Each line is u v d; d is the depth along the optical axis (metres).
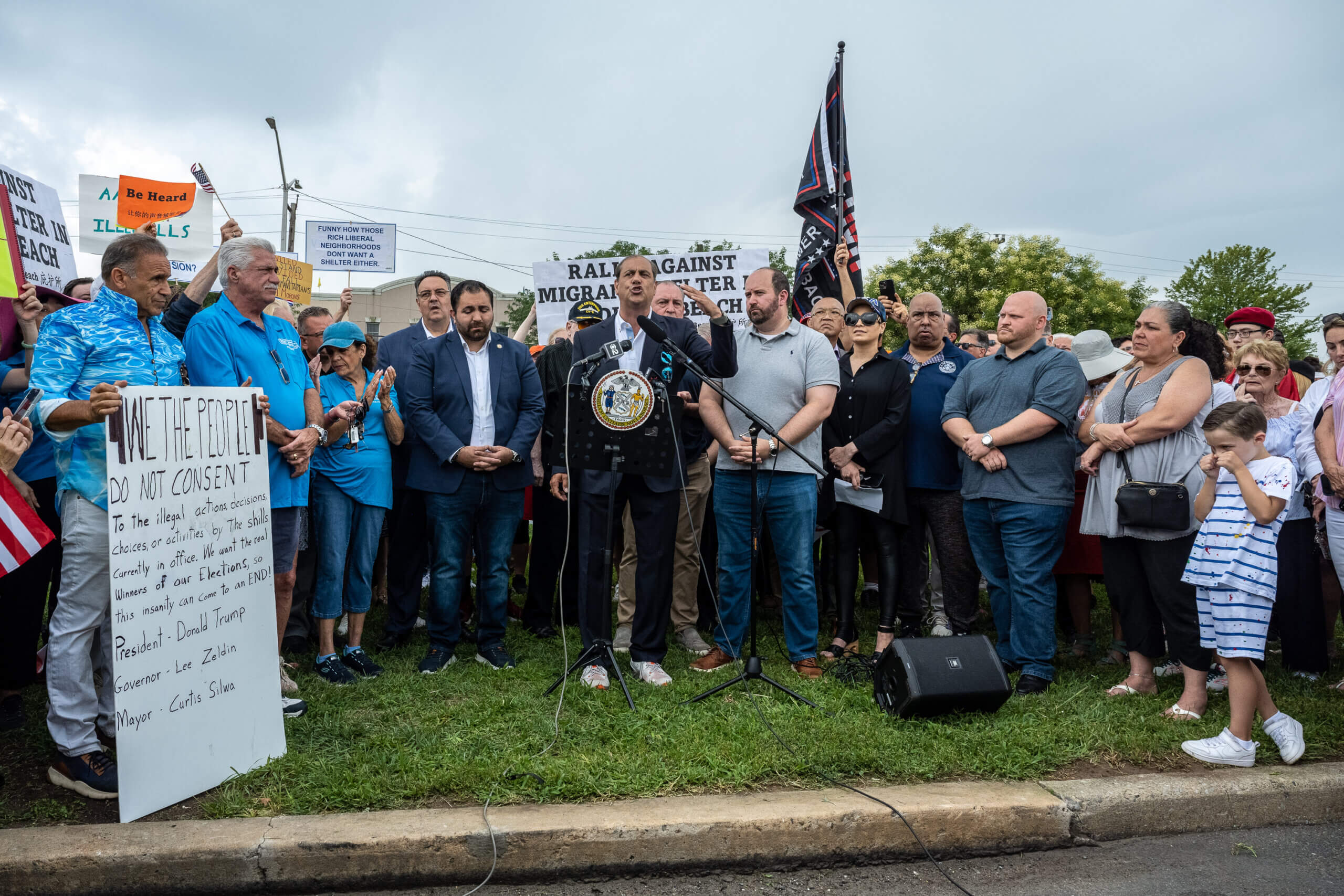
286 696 3.82
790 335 4.45
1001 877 2.68
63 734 2.92
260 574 3.26
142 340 3.10
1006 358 4.44
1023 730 3.48
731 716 3.59
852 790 2.96
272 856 2.54
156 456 2.83
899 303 5.66
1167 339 4.04
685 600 4.95
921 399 4.93
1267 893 2.56
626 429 3.97
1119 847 2.88
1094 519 4.17
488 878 2.60
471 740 3.32
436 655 4.41
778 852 2.72
